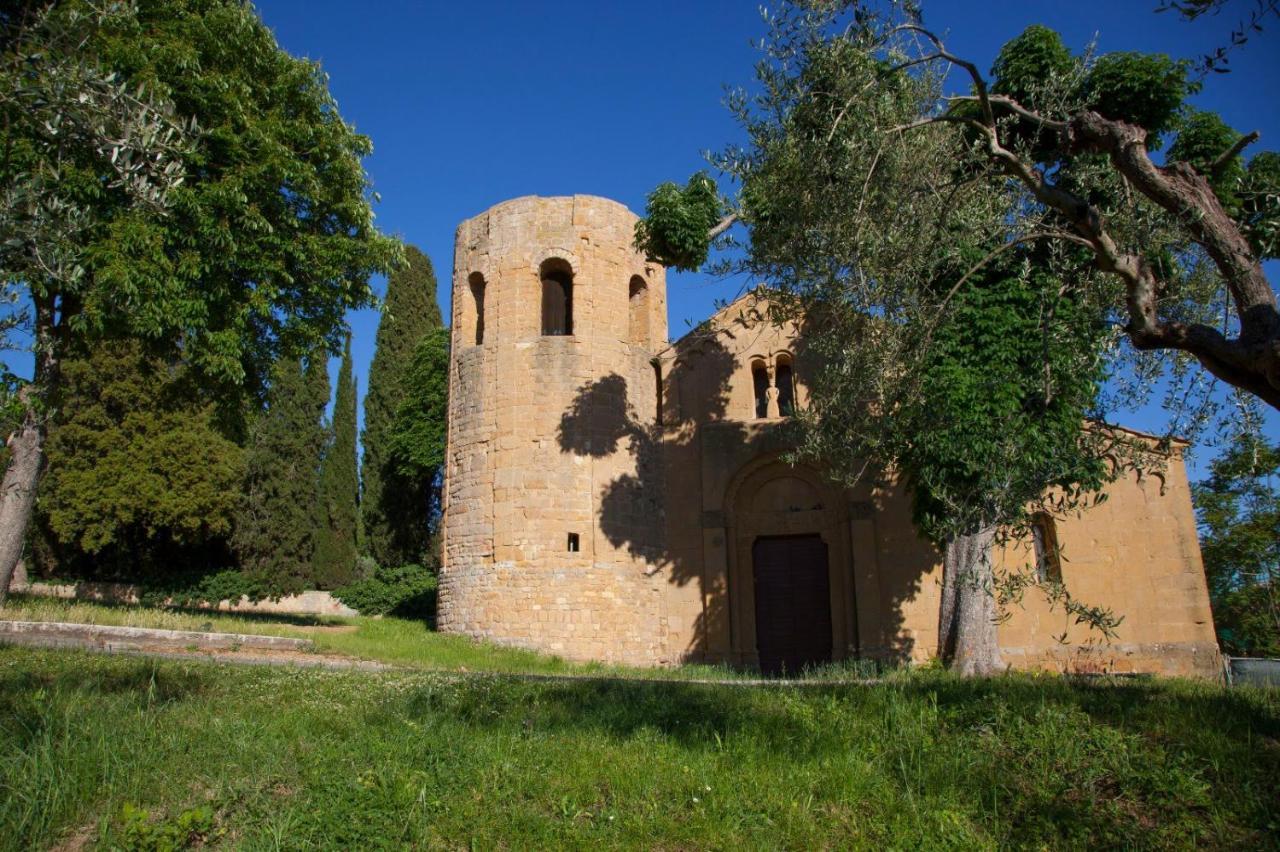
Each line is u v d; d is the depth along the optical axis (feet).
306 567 121.70
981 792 24.41
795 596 79.97
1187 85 57.98
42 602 59.52
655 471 81.15
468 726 29.07
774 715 31.58
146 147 24.89
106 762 22.21
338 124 65.10
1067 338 34.96
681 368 84.79
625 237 83.15
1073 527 72.74
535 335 78.02
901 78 43.04
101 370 102.37
